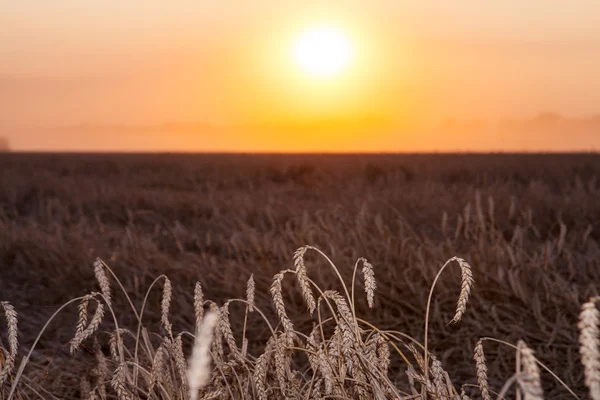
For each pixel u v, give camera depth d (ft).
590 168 62.08
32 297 17.65
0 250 22.27
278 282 5.63
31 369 11.22
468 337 13.19
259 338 13.98
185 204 36.50
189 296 16.69
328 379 5.38
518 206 27.02
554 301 13.92
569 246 19.44
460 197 32.12
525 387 3.34
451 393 5.43
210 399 5.73
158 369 6.10
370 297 5.28
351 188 41.68
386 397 5.55
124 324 15.25
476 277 15.21
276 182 61.62
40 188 46.88
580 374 11.27
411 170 62.64
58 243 22.06
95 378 9.15
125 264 19.21
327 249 19.27
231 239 22.21
